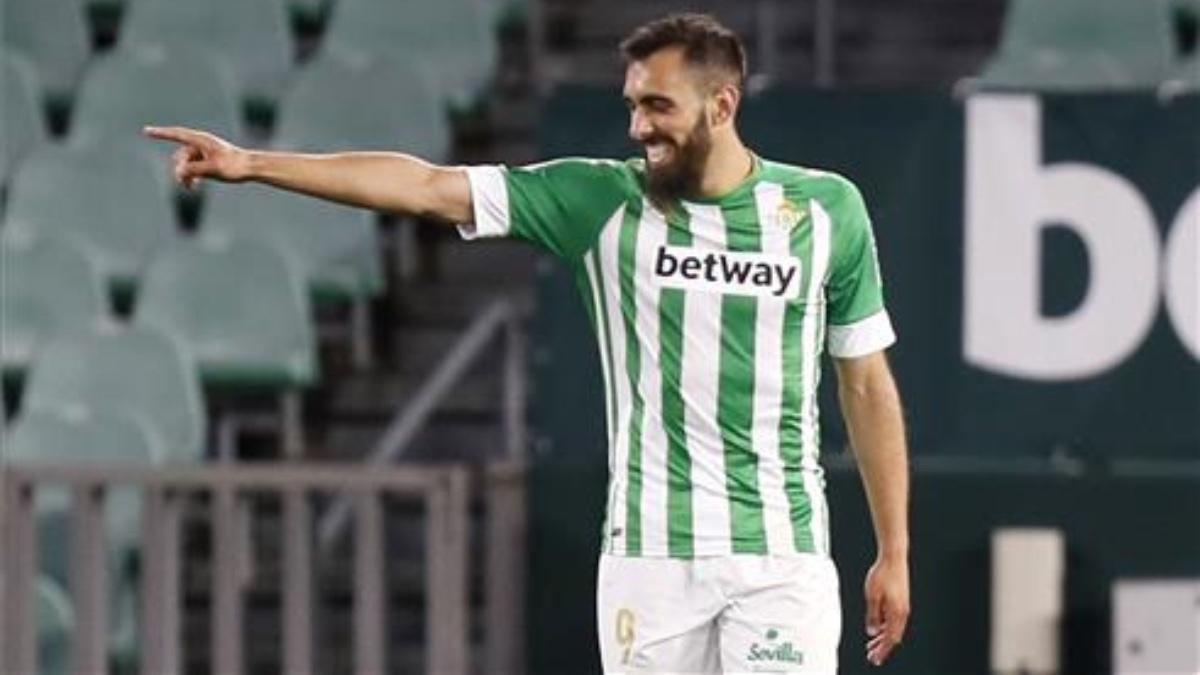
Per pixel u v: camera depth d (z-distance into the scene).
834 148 25.22
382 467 25.53
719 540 17.48
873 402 18.08
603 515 25.19
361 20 39.94
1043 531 25.25
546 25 40.66
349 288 34.81
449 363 33.31
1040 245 25.23
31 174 36.62
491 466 25.39
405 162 17.41
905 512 18.12
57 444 31.30
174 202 37.41
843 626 25.25
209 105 38.34
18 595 25.70
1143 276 25.20
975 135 25.19
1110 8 36.78
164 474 25.52
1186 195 25.14
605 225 17.45
